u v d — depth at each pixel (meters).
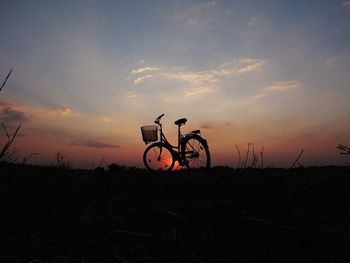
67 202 5.47
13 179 6.29
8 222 4.38
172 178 7.20
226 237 3.85
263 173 7.51
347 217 4.63
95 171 9.27
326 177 6.47
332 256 3.28
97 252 3.48
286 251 3.39
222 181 6.75
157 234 4.03
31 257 3.32
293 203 5.38
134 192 6.22
